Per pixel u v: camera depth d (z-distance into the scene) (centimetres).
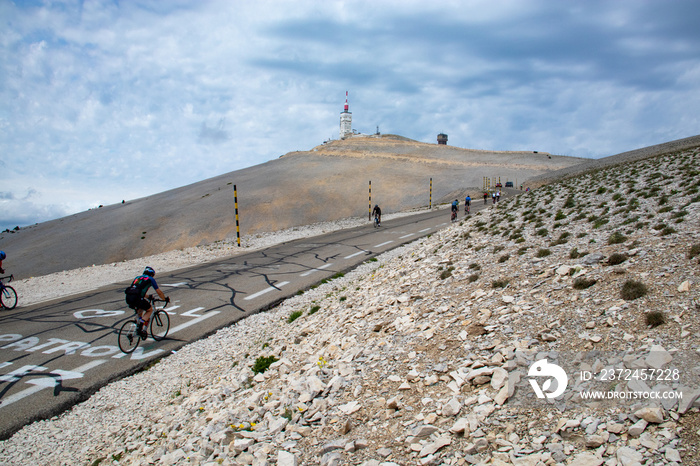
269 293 1291
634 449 287
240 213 5856
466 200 2973
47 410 637
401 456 353
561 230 959
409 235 2327
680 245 593
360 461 360
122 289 1432
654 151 4269
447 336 550
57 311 1172
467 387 421
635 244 666
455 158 10025
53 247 5231
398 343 584
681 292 455
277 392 568
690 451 270
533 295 604
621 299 492
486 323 552
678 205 875
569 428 328
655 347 378
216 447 455
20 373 768
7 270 4638
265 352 791
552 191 1900
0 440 566
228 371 738
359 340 658
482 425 359
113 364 806
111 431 577
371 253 1836
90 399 681
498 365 439
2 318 1119
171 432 533
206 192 7138
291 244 2333
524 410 364
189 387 698
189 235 5269
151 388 710
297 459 387
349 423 416
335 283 1341
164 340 931
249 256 1988
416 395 438
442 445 349
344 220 3609
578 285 571
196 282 1464
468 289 734
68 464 507
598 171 2669
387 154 10462
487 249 1005
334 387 504
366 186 6988
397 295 862
